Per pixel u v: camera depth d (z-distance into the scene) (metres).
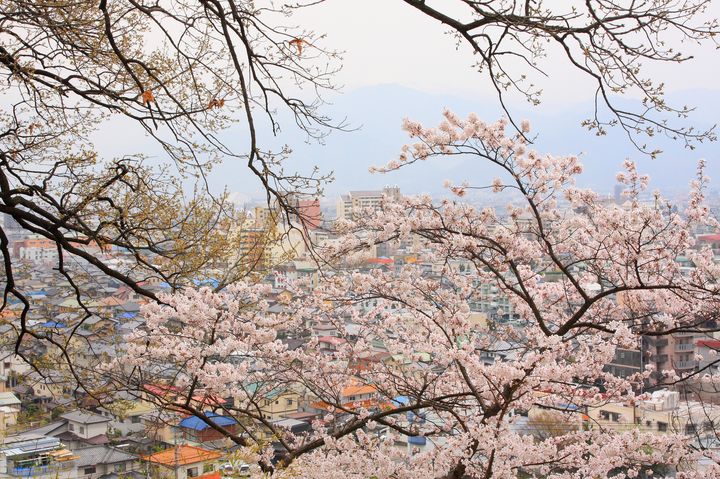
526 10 5.82
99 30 7.98
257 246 9.18
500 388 9.02
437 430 9.87
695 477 9.53
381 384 10.73
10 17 7.28
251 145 6.23
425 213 9.94
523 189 9.71
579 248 10.56
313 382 10.68
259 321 9.84
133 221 8.55
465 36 5.99
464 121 9.76
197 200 8.88
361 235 9.81
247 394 9.76
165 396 9.26
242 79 5.96
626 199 10.25
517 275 9.70
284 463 9.13
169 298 8.85
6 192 7.38
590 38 5.93
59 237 7.59
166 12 6.52
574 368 8.42
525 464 8.93
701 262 9.51
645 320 10.58
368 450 9.12
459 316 9.42
